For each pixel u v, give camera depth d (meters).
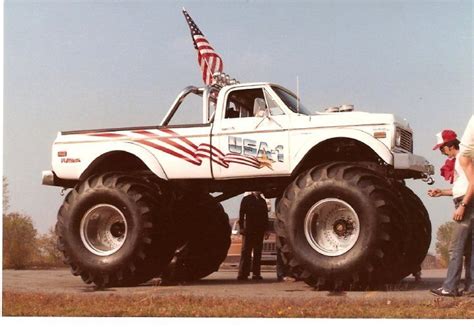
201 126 8.67
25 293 7.18
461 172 6.80
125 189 8.65
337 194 7.61
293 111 8.52
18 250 15.92
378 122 7.85
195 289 8.03
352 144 8.23
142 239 8.54
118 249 8.63
